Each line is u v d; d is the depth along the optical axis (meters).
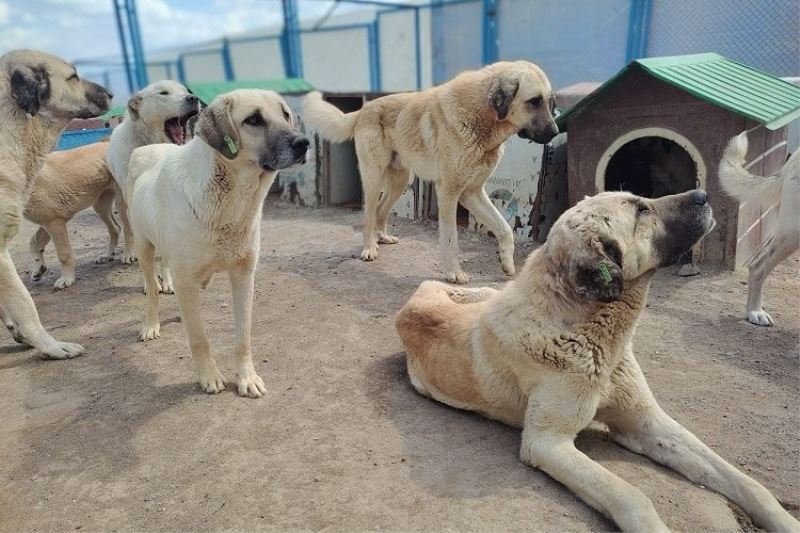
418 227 2.93
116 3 4.96
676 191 2.58
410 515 0.92
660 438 1.05
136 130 2.07
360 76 6.69
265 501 0.97
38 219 2.10
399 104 2.23
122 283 2.22
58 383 1.44
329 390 1.35
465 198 2.12
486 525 0.89
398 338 1.63
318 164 3.46
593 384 1.00
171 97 2.03
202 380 1.35
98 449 1.15
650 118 2.17
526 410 1.07
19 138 1.58
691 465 1.01
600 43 4.50
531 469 1.03
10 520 0.97
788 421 1.19
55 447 1.17
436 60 6.03
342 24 6.47
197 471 1.06
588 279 0.95
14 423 1.26
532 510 0.92
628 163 2.68
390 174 2.44
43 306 2.00
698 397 1.29
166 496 1.00
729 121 2.00
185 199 1.19
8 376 1.50
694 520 0.90
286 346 1.59
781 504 0.96
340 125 2.41
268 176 1.24
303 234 2.87
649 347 1.54
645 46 4.15
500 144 2.02
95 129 3.63
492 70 1.93
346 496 0.97
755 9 3.58
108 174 2.29
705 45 3.86
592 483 0.92
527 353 1.04
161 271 2.08
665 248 1.03
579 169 2.37
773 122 1.95
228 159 1.13
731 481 0.96
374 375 1.42
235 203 1.20
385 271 2.24
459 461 1.06
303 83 4.99
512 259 2.12
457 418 1.21
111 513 0.97
